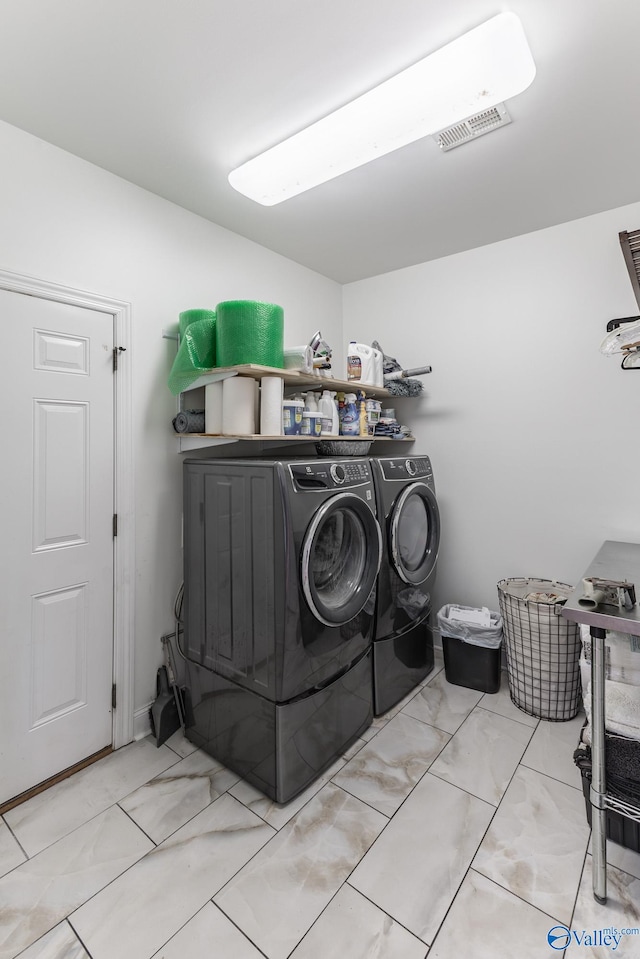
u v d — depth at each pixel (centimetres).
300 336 293
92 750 194
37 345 171
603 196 215
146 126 163
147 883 138
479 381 273
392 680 231
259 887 137
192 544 204
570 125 166
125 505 200
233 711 184
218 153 179
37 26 123
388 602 223
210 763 193
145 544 209
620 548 214
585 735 158
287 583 164
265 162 178
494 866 144
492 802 170
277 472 165
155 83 143
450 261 280
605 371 234
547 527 254
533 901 133
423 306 293
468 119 162
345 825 160
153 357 210
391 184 203
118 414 197
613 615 121
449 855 148
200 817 163
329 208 222
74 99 150
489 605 276
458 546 286
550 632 216
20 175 164
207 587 196
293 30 125
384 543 220
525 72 131
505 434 266
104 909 131
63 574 182
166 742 207
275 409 204
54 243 174
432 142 175
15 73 139
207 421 210
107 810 167
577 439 243
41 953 119
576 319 240
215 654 193
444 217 233
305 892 136
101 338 191
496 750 199
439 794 174
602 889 131
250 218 231
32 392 171
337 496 185
